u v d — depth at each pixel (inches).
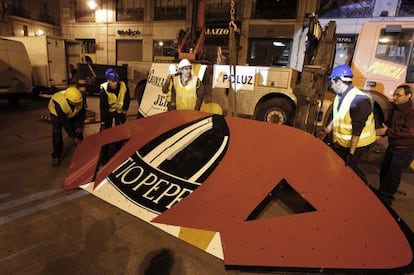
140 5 725.3
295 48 558.3
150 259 76.5
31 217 95.0
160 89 249.8
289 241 75.4
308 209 106.0
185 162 109.2
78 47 525.7
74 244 81.4
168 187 101.6
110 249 79.9
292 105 206.8
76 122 152.9
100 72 512.7
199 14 267.1
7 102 403.5
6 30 695.7
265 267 71.9
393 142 120.0
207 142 115.0
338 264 70.4
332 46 186.2
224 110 227.3
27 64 369.4
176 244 83.2
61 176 133.1
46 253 76.9
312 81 165.0
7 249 77.9
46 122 266.5
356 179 86.2
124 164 118.0
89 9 783.7
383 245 73.3
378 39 196.4
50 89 450.0
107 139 136.0
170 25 699.4
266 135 107.7
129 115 334.3
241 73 219.9
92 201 107.6
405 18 450.0
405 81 191.3
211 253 79.1
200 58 267.6
